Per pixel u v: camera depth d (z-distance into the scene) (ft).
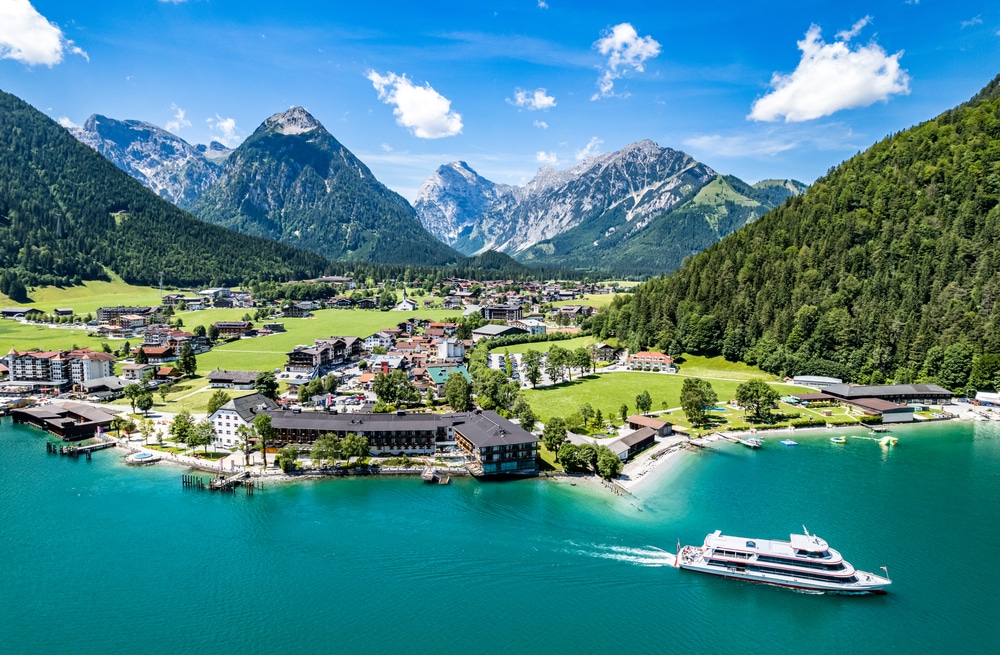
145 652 291.17
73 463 521.24
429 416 558.97
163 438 579.07
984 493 464.65
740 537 392.68
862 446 581.12
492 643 298.97
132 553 373.81
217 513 426.51
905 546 384.06
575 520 417.49
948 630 308.81
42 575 351.05
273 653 290.76
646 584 346.54
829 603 330.34
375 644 297.33
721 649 296.30
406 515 423.64
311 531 400.88
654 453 549.54
